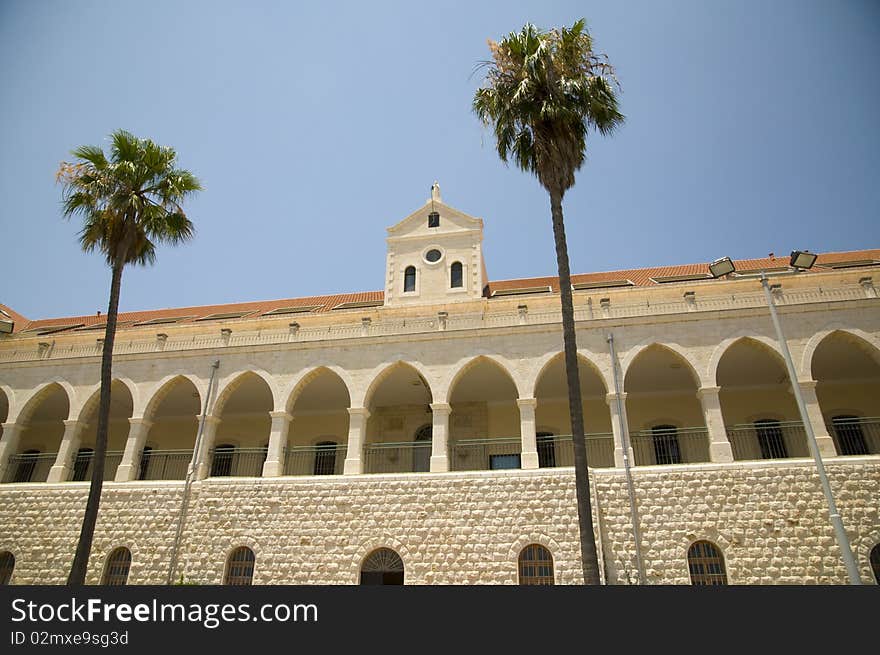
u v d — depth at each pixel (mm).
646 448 26781
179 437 30969
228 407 30344
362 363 24406
